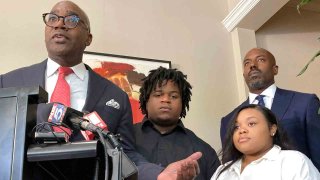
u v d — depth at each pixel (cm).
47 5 262
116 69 258
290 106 193
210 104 283
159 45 284
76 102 137
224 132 198
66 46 138
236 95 294
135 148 155
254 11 296
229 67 302
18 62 240
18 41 245
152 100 178
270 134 154
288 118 187
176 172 104
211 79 291
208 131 274
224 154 163
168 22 295
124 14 282
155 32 287
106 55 259
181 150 168
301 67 328
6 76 133
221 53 305
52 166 64
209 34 307
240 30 311
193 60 292
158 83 178
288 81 318
